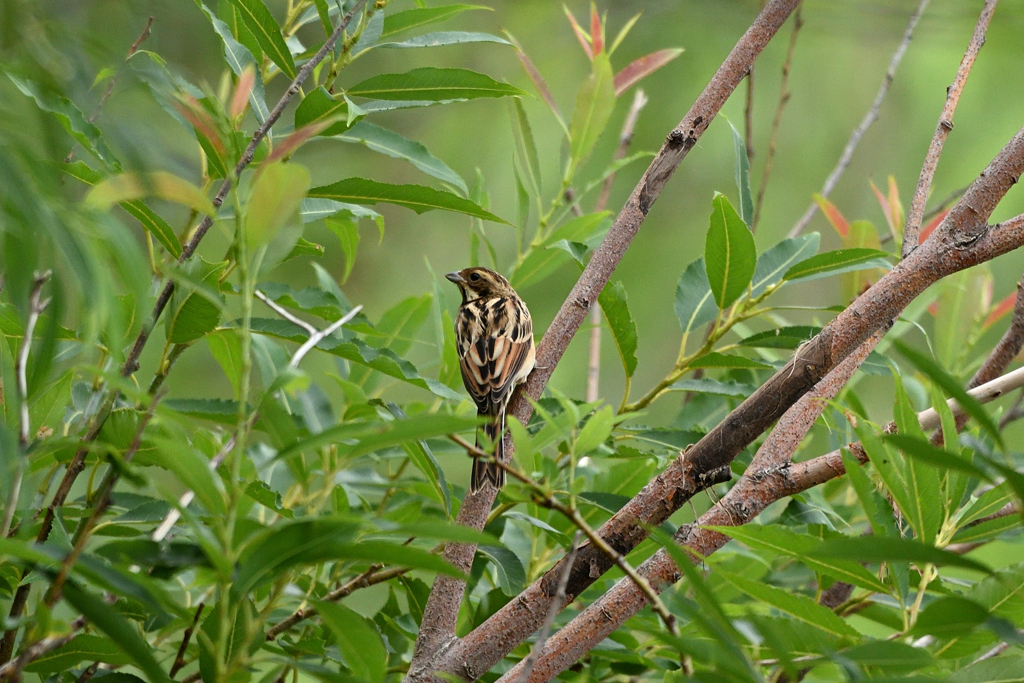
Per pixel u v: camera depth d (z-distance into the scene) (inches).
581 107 317.7
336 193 242.1
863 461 219.9
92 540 265.4
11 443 162.6
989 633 184.2
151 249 235.3
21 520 196.7
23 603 193.6
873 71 623.5
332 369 351.9
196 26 249.6
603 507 254.4
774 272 320.8
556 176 597.6
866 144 621.0
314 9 288.5
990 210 206.2
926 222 368.5
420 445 234.1
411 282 617.3
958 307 362.3
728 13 509.0
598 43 342.6
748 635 172.1
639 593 201.5
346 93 244.1
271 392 142.0
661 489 201.8
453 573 138.9
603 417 175.6
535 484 167.5
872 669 182.7
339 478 270.2
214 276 215.0
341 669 239.9
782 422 228.7
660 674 265.1
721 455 199.3
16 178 139.6
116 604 236.2
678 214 631.8
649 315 616.4
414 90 249.0
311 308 272.4
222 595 144.6
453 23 572.4
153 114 210.2
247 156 214.8
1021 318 276.8
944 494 203.8
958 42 486.6
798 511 287.1
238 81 247.3
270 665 264.2
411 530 141.6
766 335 303.1
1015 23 462.9
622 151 364.5
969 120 597.0
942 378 127.6
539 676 200.8
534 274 317.7
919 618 148.1
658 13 512.7
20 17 155.6
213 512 145.4
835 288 621.0
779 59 634.2
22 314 144.7
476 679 205.8
